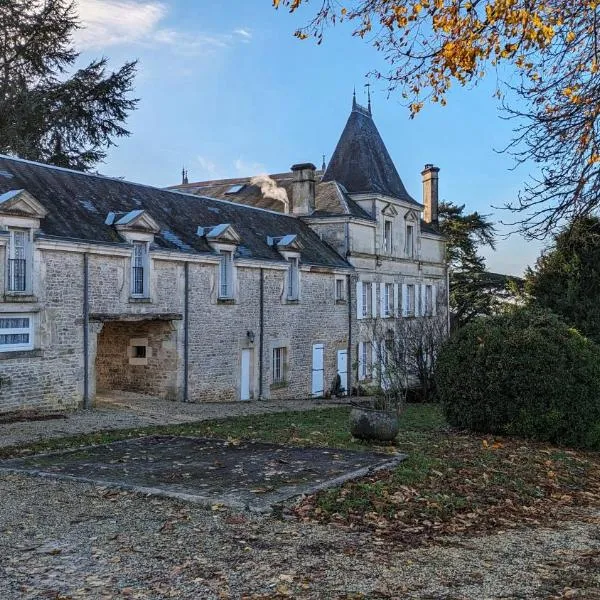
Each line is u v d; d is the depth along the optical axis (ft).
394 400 47.19
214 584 17.39
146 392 70.08
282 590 17.10
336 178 114.52
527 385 41.83
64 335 56.29
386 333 102.83
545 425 41.73
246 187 123.85
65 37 104.06
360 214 105.81
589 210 25.38
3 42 101.19
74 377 57.16
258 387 80.53
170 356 68.64
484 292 167.73
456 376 44.73
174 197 79.56
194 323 70.59
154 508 24.21
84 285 57.98
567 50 23.48
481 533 23.52
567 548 22.22
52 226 56.34
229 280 76.23
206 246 73.56
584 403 41.70
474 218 168.14
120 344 71.46
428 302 129.49
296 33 22.75
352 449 36.14
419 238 125.90
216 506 24.34
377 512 24.67
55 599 16.29
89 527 21.98
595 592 17.94
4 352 51.42
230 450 36.01
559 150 25.29
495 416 43.14
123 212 66.33
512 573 19.34
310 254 93.81
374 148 117.60
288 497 25.48
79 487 27.20
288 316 86.63
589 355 42.65
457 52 21.24
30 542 20.45
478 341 44.37
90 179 69.00
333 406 72.64
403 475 29.96
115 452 35.53
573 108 24.44
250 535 21.38
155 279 65.46
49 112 103.30
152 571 18.21
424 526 23.68
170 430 45.52
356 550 20.51
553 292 82.38
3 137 96.78
